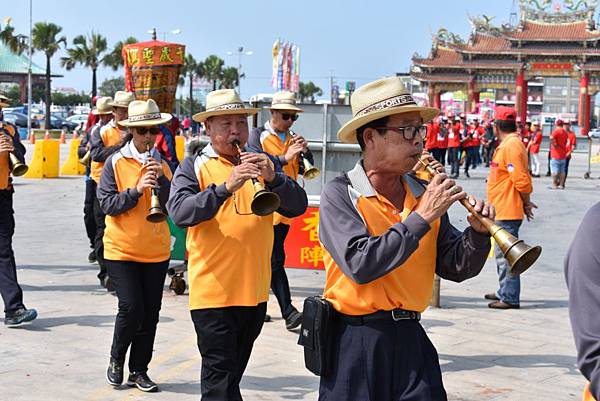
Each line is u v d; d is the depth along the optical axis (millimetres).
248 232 5203
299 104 10375
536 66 66125
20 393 6281
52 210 17484
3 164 7930
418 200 4012
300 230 10125
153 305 6406
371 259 3695
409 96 3898
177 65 10320
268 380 6660
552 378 6844
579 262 2893
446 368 7066
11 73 91125
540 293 10234
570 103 116688
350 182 3973
